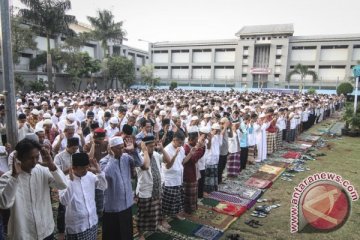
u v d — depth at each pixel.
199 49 50.84
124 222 3.59
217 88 45.81
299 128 12.95
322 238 4.52
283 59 44.66
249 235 4.56
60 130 5.82
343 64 42.53
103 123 7.60
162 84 51.84
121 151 3.51
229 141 7.01
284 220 5.05
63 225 4.22
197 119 6.93
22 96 15.58
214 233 4.54
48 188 2.87
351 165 8.28
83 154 3.12
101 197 4.57
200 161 5.59
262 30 45.91
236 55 47.50
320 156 9.34
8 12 4.16
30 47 23.59
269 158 9.05
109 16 33.50
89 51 40.69
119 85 41.31
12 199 2.48
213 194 6.07
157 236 4.41
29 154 2.52
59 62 28.53
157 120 7.94
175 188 4.59
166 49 52.94
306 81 43.69
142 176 4.10
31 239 2.71
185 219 4.97
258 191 6.26
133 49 50.41
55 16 23.97
